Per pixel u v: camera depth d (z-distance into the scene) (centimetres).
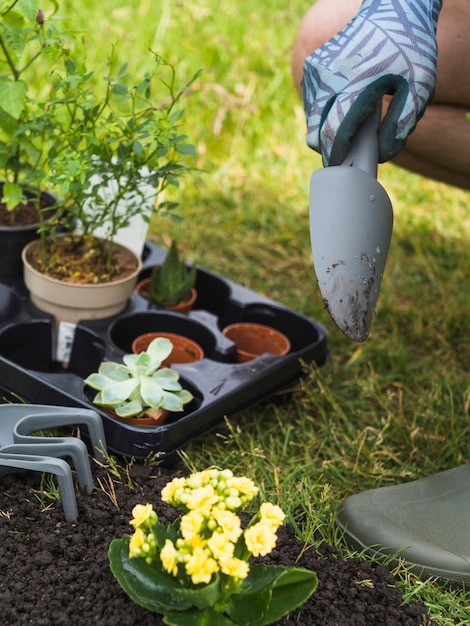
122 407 127
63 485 117
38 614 109
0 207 149
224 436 133
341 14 141
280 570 109
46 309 139
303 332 148
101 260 142
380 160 115
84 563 114
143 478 124
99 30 206
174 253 147
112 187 142
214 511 104
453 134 141
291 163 191
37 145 149
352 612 113
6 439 122
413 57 111
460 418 140
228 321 150
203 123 194
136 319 143
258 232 177
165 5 214
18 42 131
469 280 169
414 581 117
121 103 173
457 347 156
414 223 182
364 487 130
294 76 150
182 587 108
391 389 147
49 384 129
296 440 136
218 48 210
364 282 111
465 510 122
